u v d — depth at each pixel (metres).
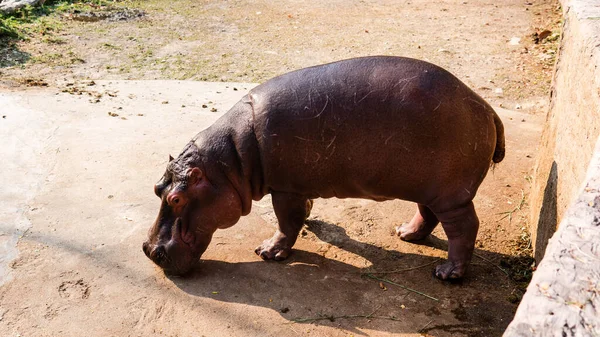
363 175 3.80
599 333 1.68
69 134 6.21
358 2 13.00
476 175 3.81
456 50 9.68
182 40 10.12
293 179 3.94
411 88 3.63
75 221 4.74
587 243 2.04
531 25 11.02
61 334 3.60
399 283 4.11
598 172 2.47
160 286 4.05
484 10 12.20
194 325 3.69
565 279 1.88
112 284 4.05
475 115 3.72
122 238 4.55
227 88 7.85
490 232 4.71
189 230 4.00
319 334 3.62
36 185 5.24
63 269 4.18
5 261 4.23
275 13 12.03
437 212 3.93
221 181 3.96
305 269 4.26
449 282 4.11
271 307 3.85
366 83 3.71
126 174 5.48
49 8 11.44
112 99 7.29
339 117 3.71
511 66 8.90
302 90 3.81
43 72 8.29
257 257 4.39
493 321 3.73
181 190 3.89
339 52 9.63
